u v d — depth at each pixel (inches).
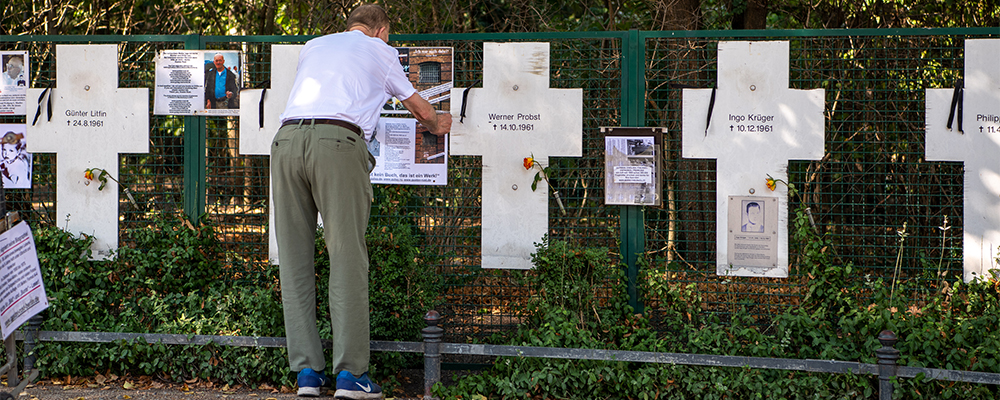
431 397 150.5
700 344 154.3
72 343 164.9
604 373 149.9
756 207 167.5
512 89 171.9
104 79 181.8
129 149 181.6
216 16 357.4
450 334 181.0
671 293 164.7
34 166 190.9
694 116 169.0
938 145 164.1
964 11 273.7
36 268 132.1
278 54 176.9
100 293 172.2
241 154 178.1
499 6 327.3
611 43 187.6
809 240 161.8
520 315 173.8
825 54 204.7
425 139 174.6
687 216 208.2
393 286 165.2
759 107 166.7
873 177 221.5
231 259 182.2
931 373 139.3
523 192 172.4
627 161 169.9
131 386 159.2
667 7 275.0
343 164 134.6
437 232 184.7
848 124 221.1
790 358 151.4
